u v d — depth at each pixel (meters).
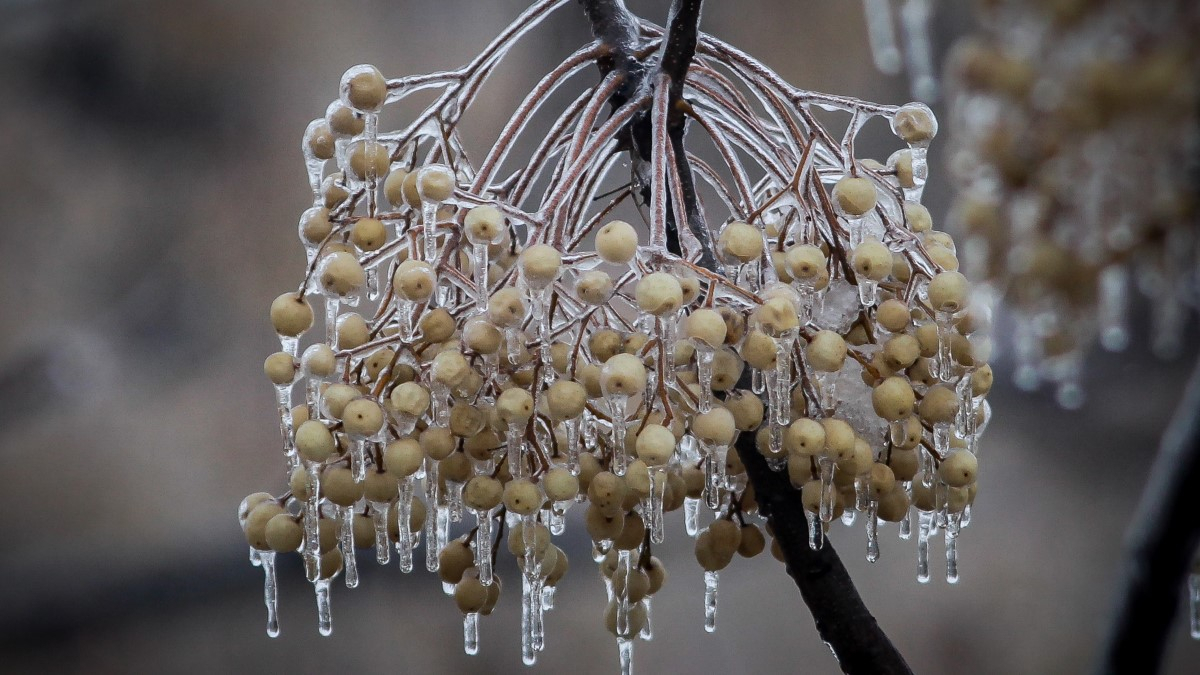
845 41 4.04
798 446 1.47
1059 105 1.27
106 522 4.33
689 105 1.51
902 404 1.48
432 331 1.48
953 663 3.92
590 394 1.49
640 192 1.54
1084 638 3.90
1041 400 4.14
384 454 1.49
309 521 1.50
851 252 1.49
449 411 1.49
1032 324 1.33
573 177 1.49
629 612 1.54
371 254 1.51
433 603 4.21
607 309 1.53
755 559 4.23
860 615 1.51
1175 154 1.29
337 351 1.50
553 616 4.09
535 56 4.34
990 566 4.08
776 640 4.09
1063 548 4.06
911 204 1.52
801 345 1.49
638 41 1.53
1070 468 4.18
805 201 1.50
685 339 1.46
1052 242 1.31
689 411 1.49
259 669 4.03
